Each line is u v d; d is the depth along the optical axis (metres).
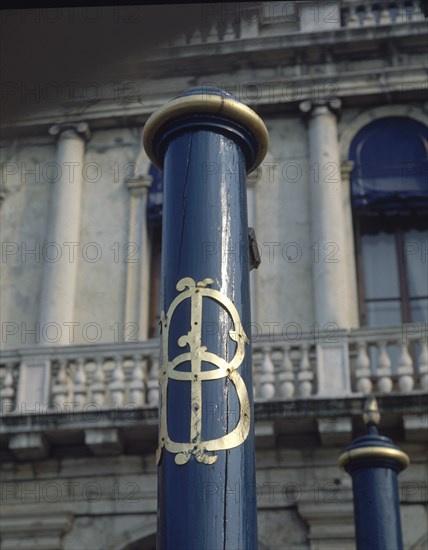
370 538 11.27
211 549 6.97
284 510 16.91
